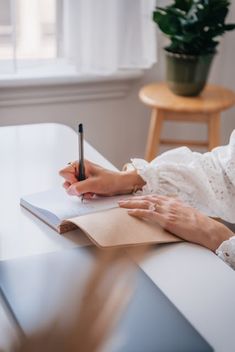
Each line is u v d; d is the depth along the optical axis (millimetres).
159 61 2117
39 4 1807
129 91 2127
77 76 1958
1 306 654
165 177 1063
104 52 1885
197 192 1072
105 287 458
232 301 708
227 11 1723
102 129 2152
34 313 622
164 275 762
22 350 430
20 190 1029
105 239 814
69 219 877
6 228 891
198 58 1752
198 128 2268
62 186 1042
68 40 1854
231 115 2258
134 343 592
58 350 413
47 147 1254
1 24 1789
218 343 622
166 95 1869
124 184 1024
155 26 1926
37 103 1990
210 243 863
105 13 1836
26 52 1873
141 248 814
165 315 648
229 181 1104
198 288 735
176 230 871
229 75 2215
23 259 777
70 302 517
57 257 778
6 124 1984
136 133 2221
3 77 1864
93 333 422
